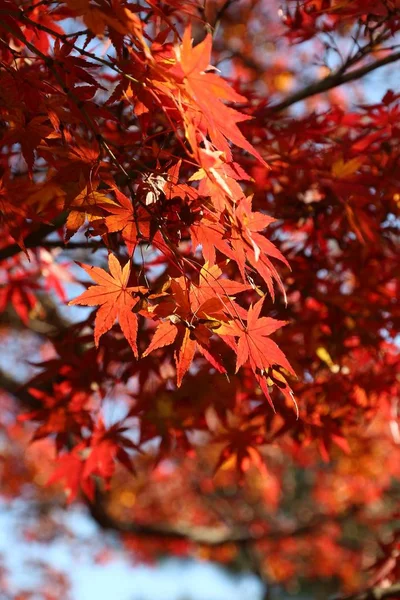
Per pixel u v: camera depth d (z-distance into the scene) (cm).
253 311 103
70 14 107
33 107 106
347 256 144
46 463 405
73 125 112
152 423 138
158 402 137
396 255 145
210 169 98
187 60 96
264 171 136
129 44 107
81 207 104
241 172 101
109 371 145
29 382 137
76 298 102
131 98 106
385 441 292
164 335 102
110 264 102
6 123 117
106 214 105
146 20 128
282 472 415
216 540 311
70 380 138
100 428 140
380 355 150
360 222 135
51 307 241
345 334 142
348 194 132
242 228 100
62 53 105
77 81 106
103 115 108
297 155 134
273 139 133
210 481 404
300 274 141
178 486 404
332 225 142
